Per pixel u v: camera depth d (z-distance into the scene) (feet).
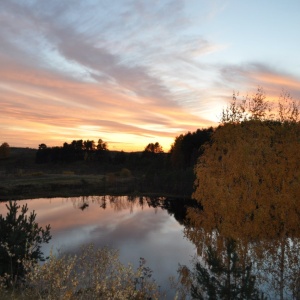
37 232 39.27
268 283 52.13
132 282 22.84
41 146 531.91
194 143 285.84
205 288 42.83
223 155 53.16
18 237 34.81
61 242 89.51
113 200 198.08
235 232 45.70
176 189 231.50
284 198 45.50
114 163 460.14
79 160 504.02
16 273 32.63
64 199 200.13
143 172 367.86
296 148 48.83
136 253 80.38
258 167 49.08
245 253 45.96
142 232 106.52
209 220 51.19
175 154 295.48
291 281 50.49
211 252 41.29
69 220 128.57
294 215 46.34
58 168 450.30
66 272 21.15
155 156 434.30
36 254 36.96
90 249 24.02
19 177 298.35
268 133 50.85
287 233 48.52
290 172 48.06
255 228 45.75
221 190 47.55
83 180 272.31
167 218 135.95
